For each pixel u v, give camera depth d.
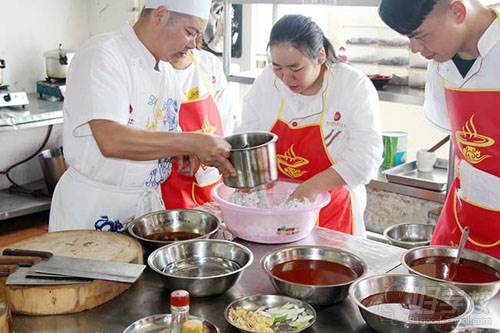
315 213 1.96
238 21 3.91
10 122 3.58
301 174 2.40
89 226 2.14
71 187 2.15
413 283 1.49
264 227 1.88
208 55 2.57
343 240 1.95
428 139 3.63
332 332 1.39
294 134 2.36
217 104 2.60
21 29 4.25
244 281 1.64
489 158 1.89
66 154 2.09
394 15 1.64
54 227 2.22
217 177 2.54
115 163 2.10
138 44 2.03
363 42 3.35
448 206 2.14
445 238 2.12
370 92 2.26
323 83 2.30
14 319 1.43
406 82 3.26
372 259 1.79
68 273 1.47
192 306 1.49
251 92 2.48
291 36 2.07
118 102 1.92
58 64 4.16
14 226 4.14
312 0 3.22
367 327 1.41
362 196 2.44
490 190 1.91
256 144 2.01
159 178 2.27
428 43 1.68
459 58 1.87
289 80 2.16
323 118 2.30
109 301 1.51
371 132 2.19
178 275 1.63
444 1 1.61
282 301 1.47
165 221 1.96
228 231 1.99
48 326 1.40
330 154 2.32
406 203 3.20
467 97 1.87
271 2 3.39
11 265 1.50
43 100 4.13
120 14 4.43
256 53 3.99
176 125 2.30
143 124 2.13
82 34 4.63
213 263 1.69
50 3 4.38
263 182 1.86
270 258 1.65
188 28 1.96
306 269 1.65
